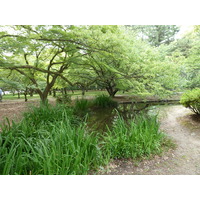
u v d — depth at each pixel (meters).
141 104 9.38
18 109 6.95
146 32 20.02
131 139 2.87
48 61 8.95
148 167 2.49
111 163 2.57
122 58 5.25
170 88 6.18
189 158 2.80
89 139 2.50
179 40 15.37
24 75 6.89
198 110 5.25
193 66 6.48
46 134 2.85
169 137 3.87
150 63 5.58
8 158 1.78
